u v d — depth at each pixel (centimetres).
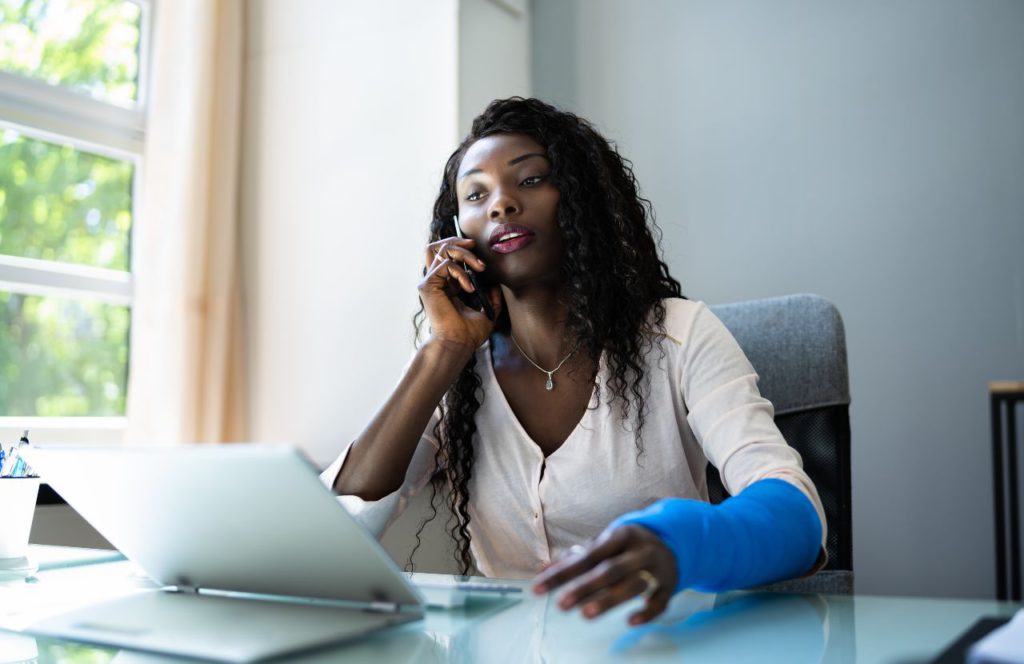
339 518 55
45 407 212
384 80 236
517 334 119
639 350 112
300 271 243
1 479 93
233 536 63
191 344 222
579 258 113
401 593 60
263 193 252
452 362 111
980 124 213
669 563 54
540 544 114
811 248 232
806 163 234
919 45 222
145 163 225
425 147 227
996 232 210
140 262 222
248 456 55
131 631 57
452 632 57
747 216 241
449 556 196
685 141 251
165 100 228
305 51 250
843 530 121
